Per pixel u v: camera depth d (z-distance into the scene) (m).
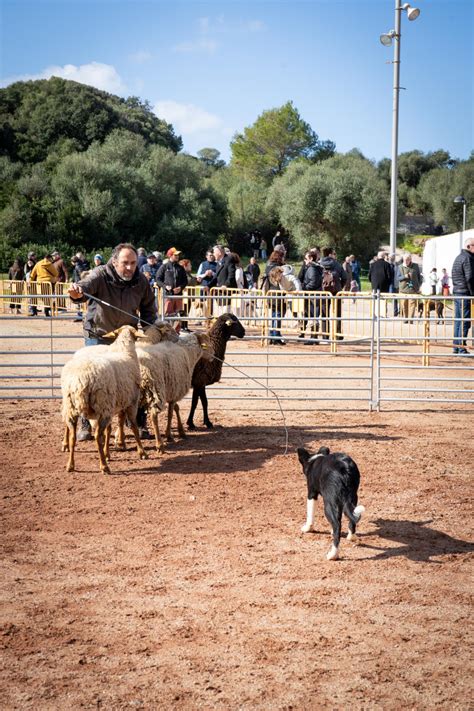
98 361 7.69
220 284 19.17
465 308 17.16
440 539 6.29
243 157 99.31
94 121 81.00
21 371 14.70
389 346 18.42
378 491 7.56
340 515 5.74
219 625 4.71
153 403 8.61
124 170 62.06
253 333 19.91
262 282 20.05
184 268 18.27
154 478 7.89
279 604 5.02
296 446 9.29
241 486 7.65
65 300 25.17
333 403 12.20
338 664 4.25
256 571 5.56
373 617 4.85
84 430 9.48
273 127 96.69
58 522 6.58
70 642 4.48
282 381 14.05
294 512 6.91
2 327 22.23
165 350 8.80
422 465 8.49
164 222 62.28
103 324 9.04
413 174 113.38
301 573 5.54
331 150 100.31
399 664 4.26
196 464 8.44
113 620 4.77
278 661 4.28
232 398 11.16
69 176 62.06
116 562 5.72
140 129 89.69
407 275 23.53
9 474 8.00
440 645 4.49
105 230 59.94
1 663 4.23
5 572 5.52
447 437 9.89
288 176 69.25
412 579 5.46
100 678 4.09
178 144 98.81
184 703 3.86
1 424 10.39
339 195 59.88
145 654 4.35
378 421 10.88
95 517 6.71
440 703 3.88
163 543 6.11
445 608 4.99
